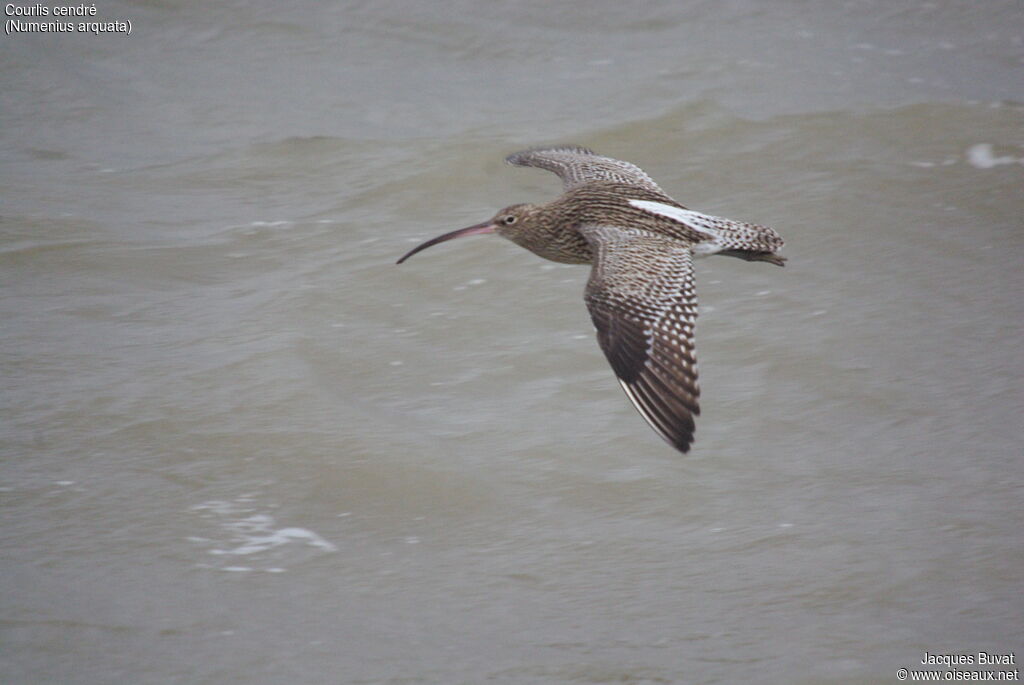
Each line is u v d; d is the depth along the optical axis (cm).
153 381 1451
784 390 1434
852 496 1274
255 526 1256
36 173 1888
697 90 2081
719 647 1099
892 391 1420
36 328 1543
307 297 1594
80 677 1068
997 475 1290
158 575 1191
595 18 2358
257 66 2217
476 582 1186
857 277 1616
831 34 2288
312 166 1897
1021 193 1755
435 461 1334
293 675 1073
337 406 1415
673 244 998
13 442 1358
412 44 2288
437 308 1584
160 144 1981
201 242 1716
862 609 1135
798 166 1838
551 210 1146
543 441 1368
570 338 1530
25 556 1207
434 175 1845
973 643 1089
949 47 2234
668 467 1327
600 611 1145
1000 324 1522
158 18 2356
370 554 1223
